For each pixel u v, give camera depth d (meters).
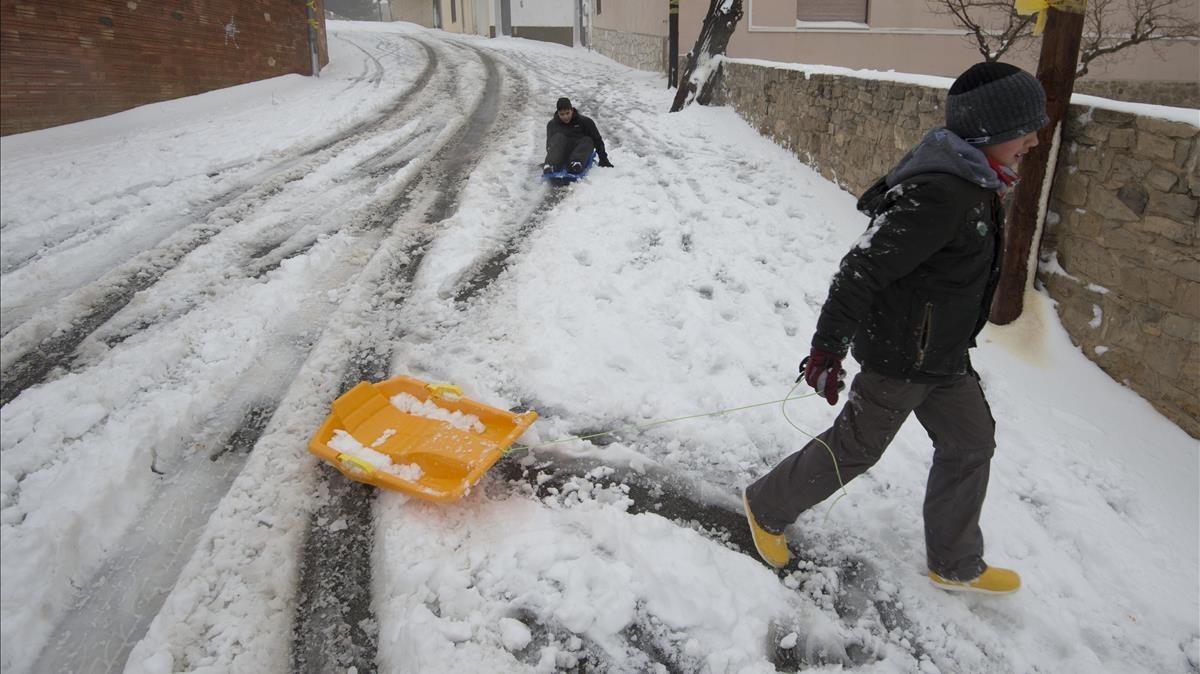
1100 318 4.12
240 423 3.56
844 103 7.19
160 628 2.42
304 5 13.59
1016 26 9.75
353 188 6.95
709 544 2.98
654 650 2.51
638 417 3.79
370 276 5.16
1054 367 4.25
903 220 2.21
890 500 3.25
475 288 5.08
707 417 3.80
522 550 2.83
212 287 4.73
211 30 10.62
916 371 2.40
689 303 5.00
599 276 5.30
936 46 14.10
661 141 9.40
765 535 2.86
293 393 3.77
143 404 3.51
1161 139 3.61
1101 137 4.05
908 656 2.57
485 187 7.12
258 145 8.13
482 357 4.22
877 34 14.04
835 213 6.76
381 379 4.02
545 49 24.05
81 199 5.97
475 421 3.49
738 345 4.50
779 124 9.01
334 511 3.06
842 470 2.64
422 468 3.19
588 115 11.08
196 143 8.07
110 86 8.68
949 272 2.30
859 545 3.03
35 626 2.40
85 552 2.70
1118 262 3.96
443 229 6.05
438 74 14.82
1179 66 13.52
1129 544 3.06
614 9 21.64
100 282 4.67
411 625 2.45
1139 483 3.41
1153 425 3.69
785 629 2.63
